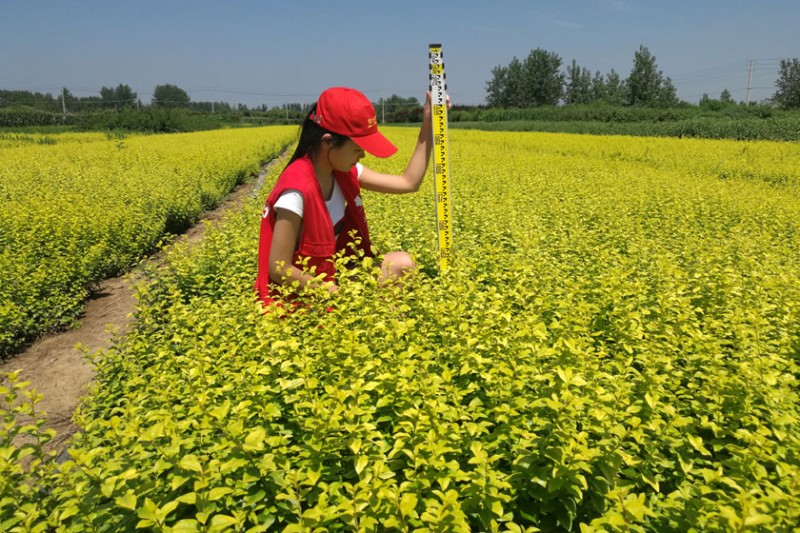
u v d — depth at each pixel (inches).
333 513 88.0
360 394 112.1
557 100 4111.7
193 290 227.6
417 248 244.1
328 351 128.7
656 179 563.5
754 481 101.8
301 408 114.4
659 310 160.9
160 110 2741.1
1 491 97.9
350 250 193.0
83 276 337.4
